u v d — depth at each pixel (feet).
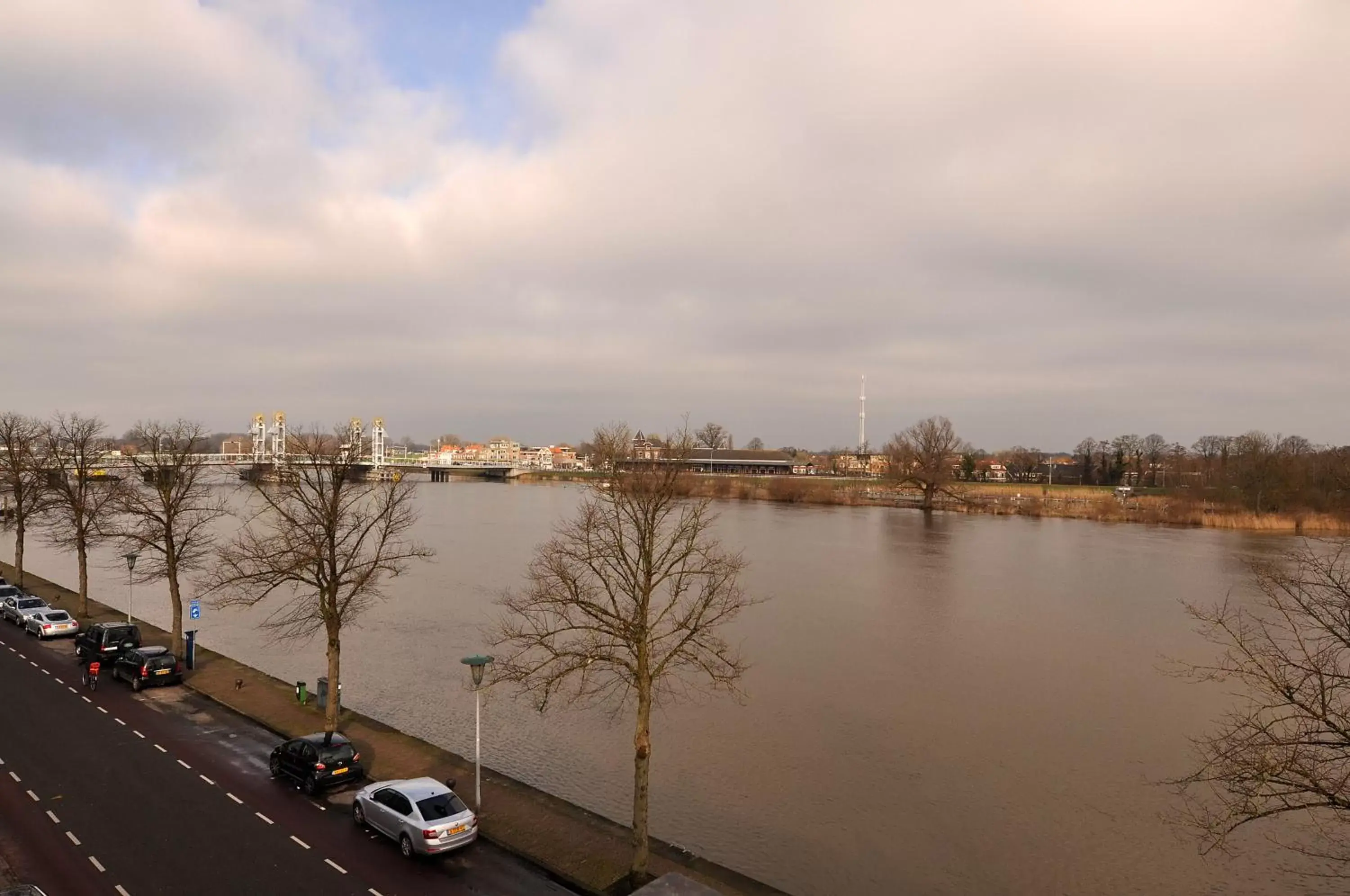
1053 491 645.10
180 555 156.25
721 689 143.43
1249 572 267.18
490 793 88.28
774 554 310.24
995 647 175.94
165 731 104.37
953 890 82.94
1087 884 84.64
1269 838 94.84
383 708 129.59
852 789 105.29
